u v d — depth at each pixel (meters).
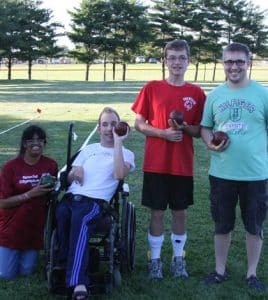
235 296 4.25
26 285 4.44
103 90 35.09
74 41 67.44
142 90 4.58
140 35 68.06
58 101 24.31
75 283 3.82
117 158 4.25
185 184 4.55
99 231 4.14
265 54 72.25
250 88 4.24
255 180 4.28
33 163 4.63
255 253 4.46
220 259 4.55
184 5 69.62
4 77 68.94
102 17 67.88
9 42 61.00
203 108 4.51
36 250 4.68
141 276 4.64
